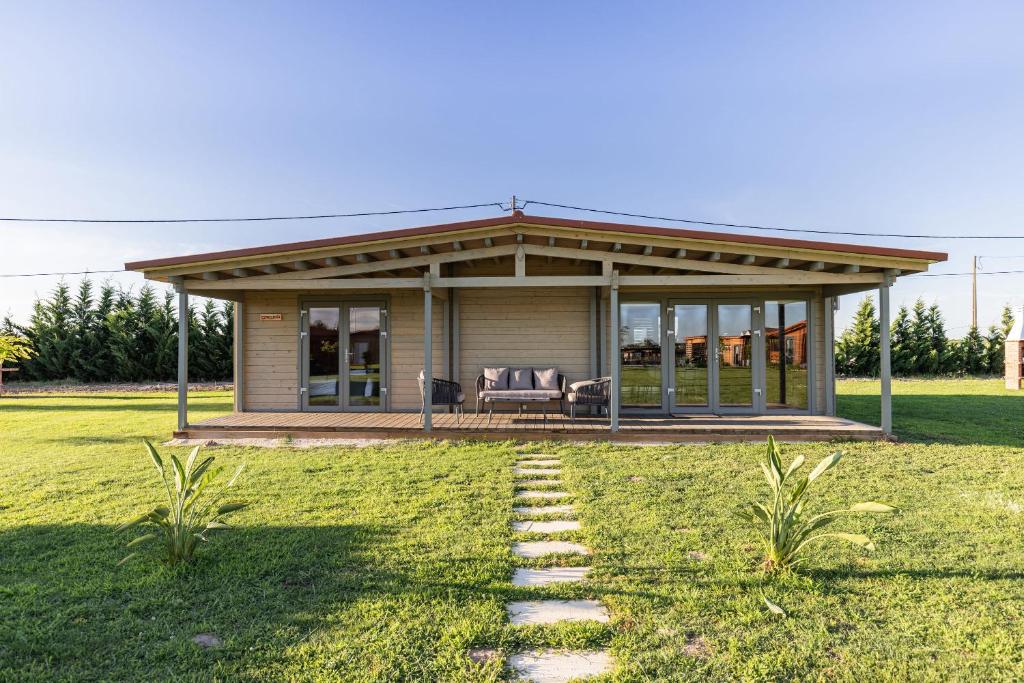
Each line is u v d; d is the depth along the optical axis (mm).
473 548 3602
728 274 7602
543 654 2385
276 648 2402
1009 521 4102
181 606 2814
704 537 3811
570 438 7586
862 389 16938
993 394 15016
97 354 20359
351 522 4145
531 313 9836
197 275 7898
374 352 10023
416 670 2244
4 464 6309
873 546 2895
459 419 8750
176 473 3365
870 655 2340
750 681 2174
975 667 2252
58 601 2877
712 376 9711
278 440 7770
